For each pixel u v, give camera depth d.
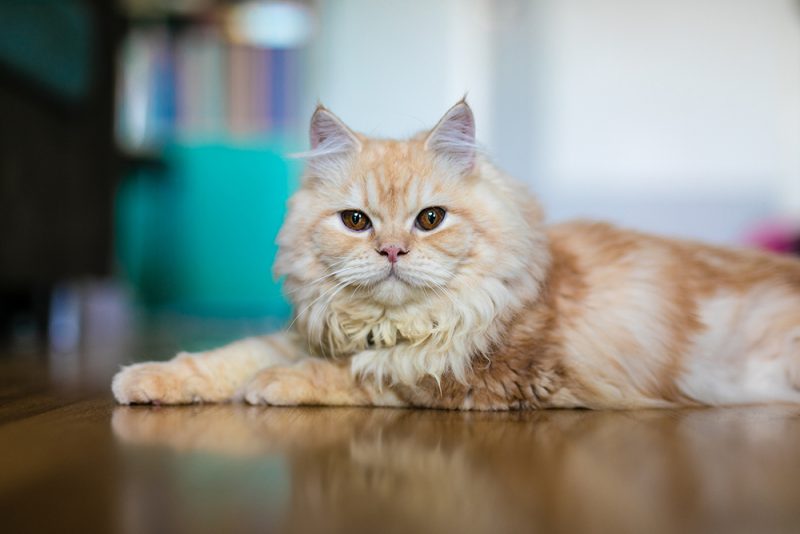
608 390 1.60
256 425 1.33
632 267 1.74
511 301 1.57
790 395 1.70
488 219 1.61
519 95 5.42
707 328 1.70
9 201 3.23
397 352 1.58
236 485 0.92
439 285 1.57
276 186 5.67
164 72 5.61
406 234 1.58
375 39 5.55
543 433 1.27
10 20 3.12
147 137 5.57
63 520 0.78
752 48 5.20
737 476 0.96
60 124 3.71
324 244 1.63
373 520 0.78
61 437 1.21
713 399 1.68
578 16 5.32
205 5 5.37
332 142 1.69
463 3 5.45
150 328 4.87
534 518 0.79
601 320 1.64
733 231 5.32
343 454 1.09
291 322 1.77
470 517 0.79
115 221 4.43
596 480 0.94
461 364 1.55
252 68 5.64
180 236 5.64
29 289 3.66
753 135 5.25
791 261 1.92
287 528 0.76
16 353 3.00
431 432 1.27
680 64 5.26
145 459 1.06
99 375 2.19
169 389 1.56
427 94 5.54
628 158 5.36
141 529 0.76
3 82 3.13
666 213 5.36
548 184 5.42
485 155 1.76
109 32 4.31
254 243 5.68
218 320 5.57
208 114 5.66
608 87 5.33
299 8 5.52
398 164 1.63
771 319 1.73
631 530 0.75
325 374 1.59
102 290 5.04
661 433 1.27
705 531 0.75
